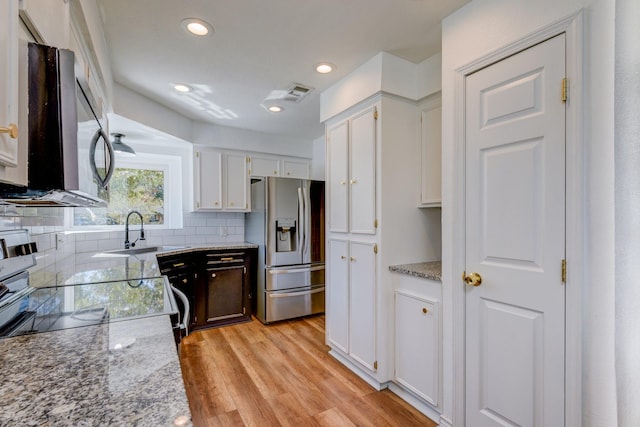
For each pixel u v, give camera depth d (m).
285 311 3.41
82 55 1.46
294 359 2.53
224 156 3.71
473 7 1.55
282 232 3.45
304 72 2.34
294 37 1.89
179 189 3.71
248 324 3.35
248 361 2.49
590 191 1.14
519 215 1.35
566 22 1.19
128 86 2.54
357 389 2.10
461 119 1.60
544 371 1.26
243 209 3.81
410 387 1.94
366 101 2.23
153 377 0.63
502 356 1.41
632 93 0.96
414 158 2.23
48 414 0.50
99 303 1.16
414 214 2.22
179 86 2.56
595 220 1.12
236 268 3.43
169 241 3.56
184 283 3.00
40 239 1.84
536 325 1.29
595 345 1.12
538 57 1.29
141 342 0.81
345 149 2.43
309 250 3.57
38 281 1.53
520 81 1.35
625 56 0.98
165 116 3.02
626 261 0.98
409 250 2.20
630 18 0.96
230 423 1.76
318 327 3.26
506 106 1.40
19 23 0.77
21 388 0.58
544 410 1.26
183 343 2.84
